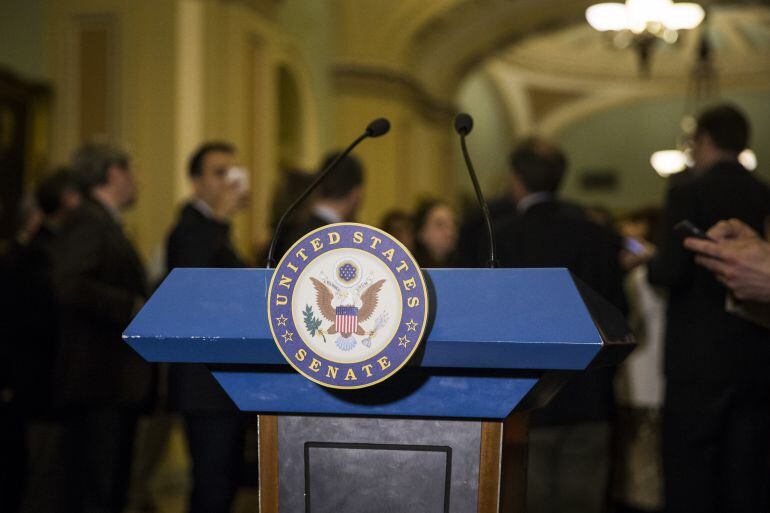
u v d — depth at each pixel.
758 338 2.93
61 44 6.68
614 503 3.98
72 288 3.07
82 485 3.26
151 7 6.61
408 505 1.35
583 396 2.99
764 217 3.03
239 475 3.02
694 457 2.97
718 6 11.65
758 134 18.89
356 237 1.25
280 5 8.05
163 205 6.51
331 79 10.98
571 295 1.27
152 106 6.57
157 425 4.48
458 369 1.32
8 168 6.34
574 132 20.17
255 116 7.55
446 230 5.07
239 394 1.38
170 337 1.33
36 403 3.35
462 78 13.57
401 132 11.48
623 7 10.59
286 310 1.26
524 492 1.48
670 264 2.97
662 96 19.11
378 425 1.37
